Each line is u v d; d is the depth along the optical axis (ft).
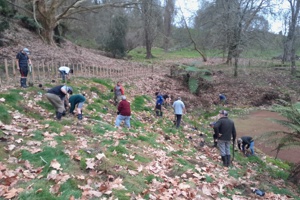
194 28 106.22
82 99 26.71
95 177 14.90
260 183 21.94
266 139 28.60
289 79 79.61
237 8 76.43
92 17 102.89
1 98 24.11
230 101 67.36
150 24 101.50
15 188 12.37
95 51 99.30
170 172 18.69
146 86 59.98
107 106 36.70
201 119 51.44
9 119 20.83
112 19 98.22
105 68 59.52
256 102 67.10
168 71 80.02
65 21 89.81
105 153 18.12
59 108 24.18
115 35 99.40
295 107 26.53
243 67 91.20
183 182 17.07
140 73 68.33
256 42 80.28
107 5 64.49
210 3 93.50
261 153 35.65
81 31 110.22
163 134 31.65
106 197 13.21
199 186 17.16
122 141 22.15
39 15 63.98
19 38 59.31
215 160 26.53
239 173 23.63
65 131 21.18
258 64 99.09
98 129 23.84
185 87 71.05
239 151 32.99
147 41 119.55
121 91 40.40
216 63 101.55
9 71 39.73
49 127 21.20
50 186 13.03
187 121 45.39
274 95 69.41
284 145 28.14
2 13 51.72
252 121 51.75
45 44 64.03
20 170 14.03
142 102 46.68
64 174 14.24
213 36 87.20
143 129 31.12
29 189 12.44
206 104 64.08
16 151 15.98
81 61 61.41
